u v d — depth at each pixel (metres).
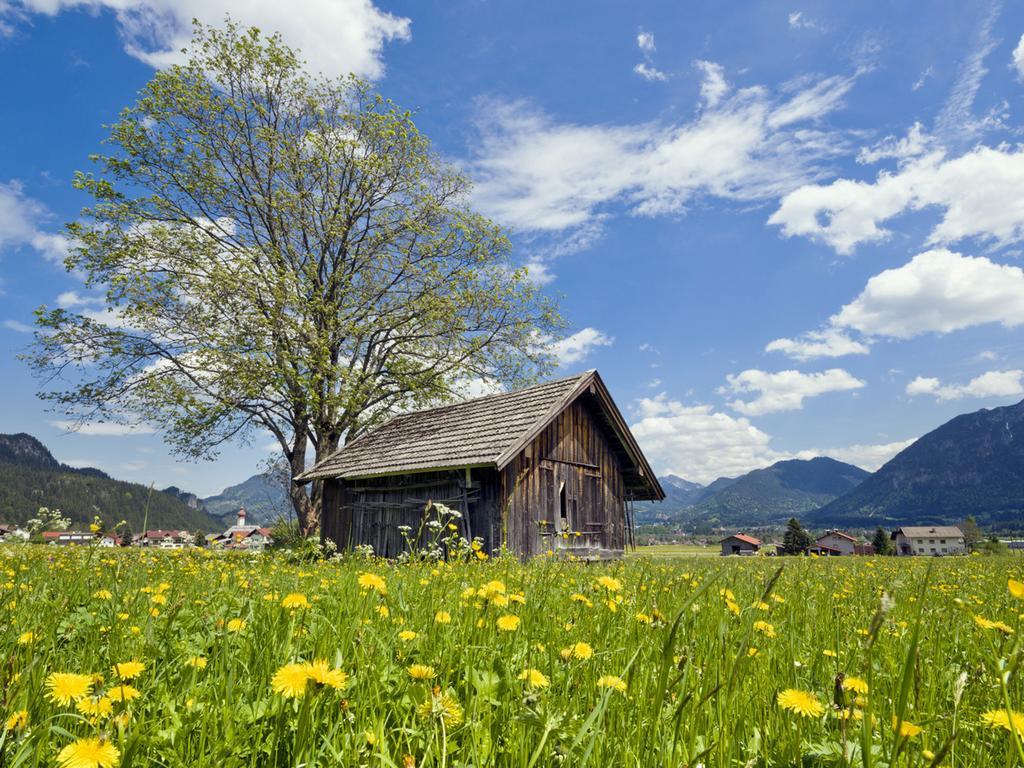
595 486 17.34
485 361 27.22
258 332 23.08
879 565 10.59
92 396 23.02
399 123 26.83
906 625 3.41
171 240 23.00
